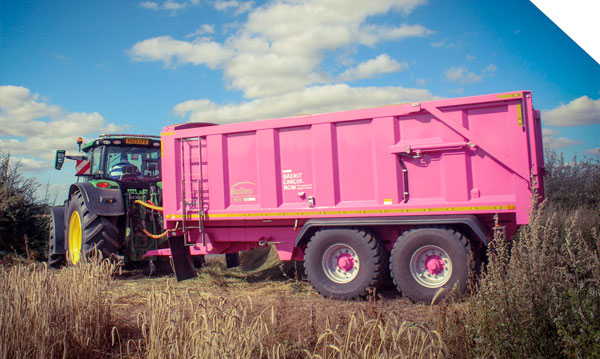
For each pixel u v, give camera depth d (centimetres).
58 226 861
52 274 442
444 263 531
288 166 619
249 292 612
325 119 595
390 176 562
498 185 523
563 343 270
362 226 578
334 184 590
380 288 586
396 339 278
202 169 676
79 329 359
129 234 788
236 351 288
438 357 270
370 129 577
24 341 335
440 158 545
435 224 544
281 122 620
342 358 279
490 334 284
